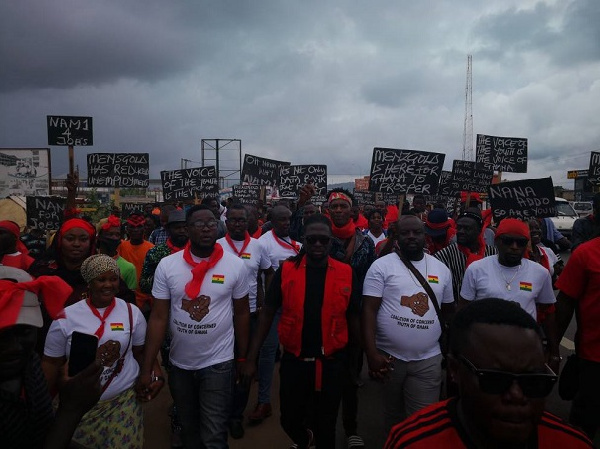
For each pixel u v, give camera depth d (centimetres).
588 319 326
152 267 430
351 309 341
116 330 299
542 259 524
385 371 322
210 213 335
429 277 343
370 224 714
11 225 414
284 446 407
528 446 128
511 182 554
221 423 328
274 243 490
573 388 352
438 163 634
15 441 161
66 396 161
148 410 482
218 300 330
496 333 123
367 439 414
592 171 926
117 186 1039
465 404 130
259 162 1230
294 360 329
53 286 176
